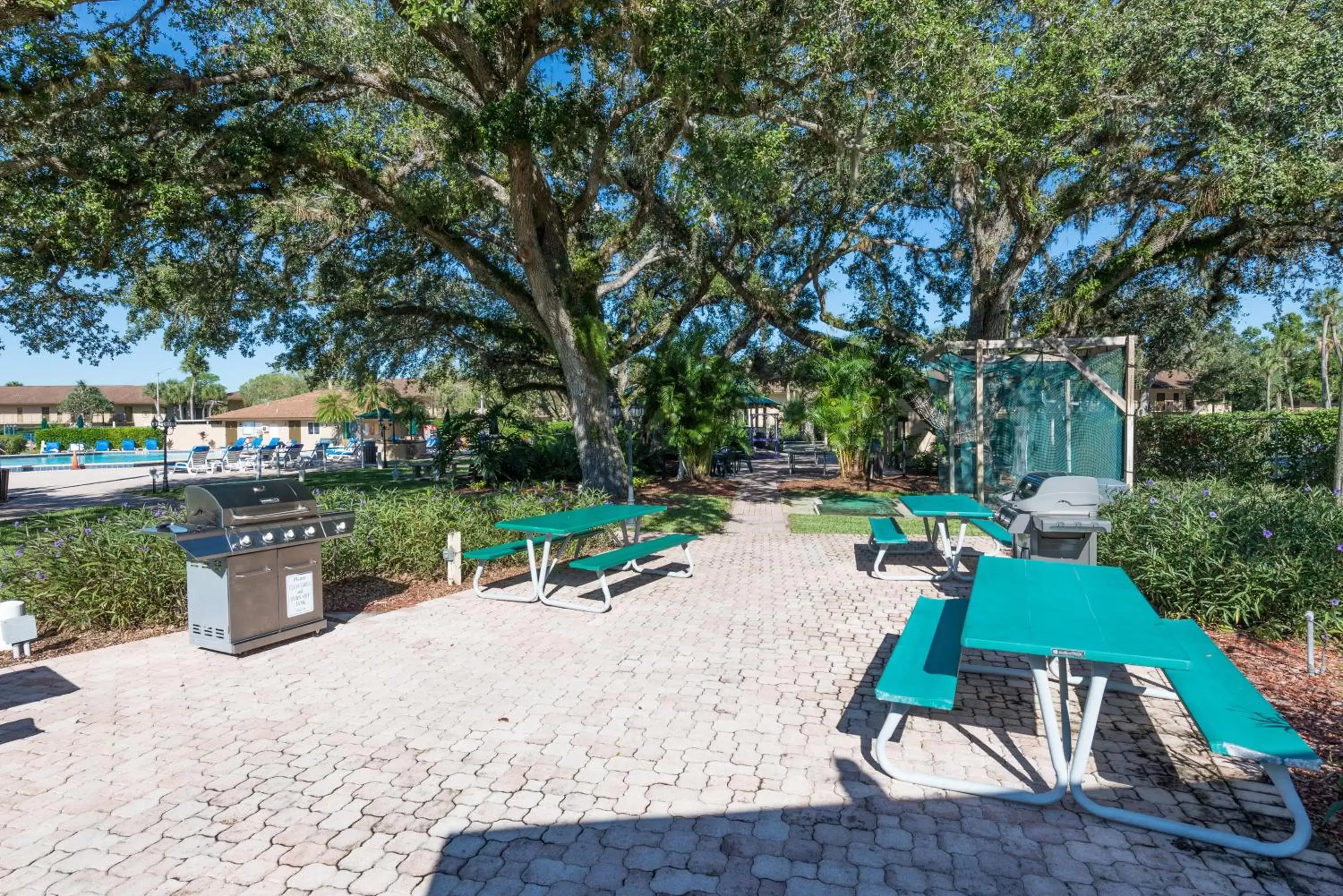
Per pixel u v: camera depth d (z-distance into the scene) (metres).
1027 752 3.69
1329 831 2.93
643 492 16.89
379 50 9.84
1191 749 3.69
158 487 20.84
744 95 9.78
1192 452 16.91
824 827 3.01
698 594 7.16
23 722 4.16
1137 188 15.83
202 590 5.34
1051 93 10.45
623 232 14.33
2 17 6.88
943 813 3.12
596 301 14.16
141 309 12.88
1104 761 3.57
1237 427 15.98
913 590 7.25
